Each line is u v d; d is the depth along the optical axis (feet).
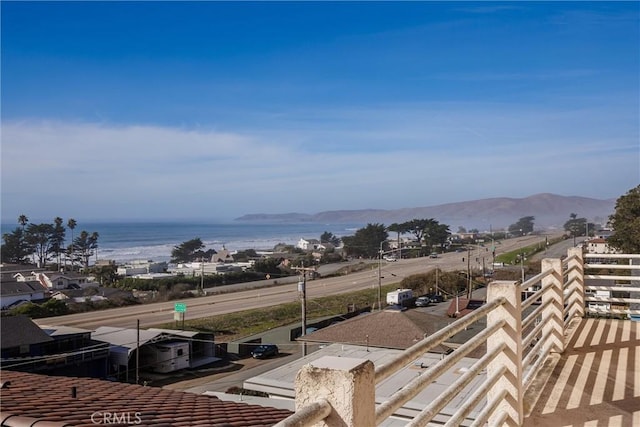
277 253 377.91
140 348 85.20
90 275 234.17
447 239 335.06
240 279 209.67
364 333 55.62
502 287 11.16
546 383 14.67
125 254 451.12
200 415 16.25
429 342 6.72
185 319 119.75
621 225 89.45
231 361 91.09
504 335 11.10
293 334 103.30
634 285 26.81
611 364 16.20
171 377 81.20
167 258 408.26
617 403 13.10
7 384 20.21
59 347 80.79
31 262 335.67
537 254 237.25
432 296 139.95
